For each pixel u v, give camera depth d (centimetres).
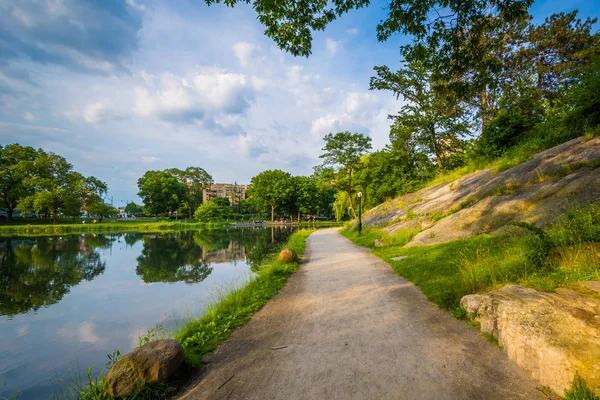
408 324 489
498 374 329
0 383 491
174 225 5944
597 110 1100
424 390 307
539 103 1830
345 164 3422
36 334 698
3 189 5588
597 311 323
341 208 4291
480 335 428
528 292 408
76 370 531
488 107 2031
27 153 6119
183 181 9762
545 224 715
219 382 349
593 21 1839
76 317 814
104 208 7012
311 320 542
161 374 338
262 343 454
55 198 5512
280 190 7531
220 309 650
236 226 6419
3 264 1752
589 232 504
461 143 2434
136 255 2081
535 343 319
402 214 1767
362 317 537
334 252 1460
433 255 872
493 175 1318
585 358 275
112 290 1120
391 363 366
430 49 675
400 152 2691
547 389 295
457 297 552
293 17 669
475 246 784
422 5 610
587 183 760
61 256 2061
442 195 1605
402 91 2353
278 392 319
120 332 705
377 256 1207
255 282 881
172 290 1097
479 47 662
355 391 311
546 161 1045
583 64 1781
